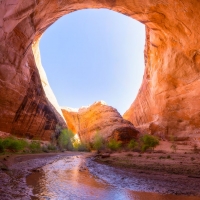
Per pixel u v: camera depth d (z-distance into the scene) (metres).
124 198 4.95
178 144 26.48
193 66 26.42
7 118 21.50
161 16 25.89
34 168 9.91
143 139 25.06
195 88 26.28
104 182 7.19
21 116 24.27
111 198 4.91
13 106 22.38
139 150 25.23
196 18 21.45
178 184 6.88
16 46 21.48
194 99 26.30
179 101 28.84
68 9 25.39
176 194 5.56
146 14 26.77
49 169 10.15
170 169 9.70
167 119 30.53
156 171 9.55
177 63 28.86
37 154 19.45
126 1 24.73
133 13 27.75
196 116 25.88
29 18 20.53
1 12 11.82
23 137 25.05
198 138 24.33
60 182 6.66
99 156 20.30
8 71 20.98
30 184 5.92
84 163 14.08
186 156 15.82
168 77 30.77
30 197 4.42
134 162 12.98
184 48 26.81
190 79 27.08
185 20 23.22
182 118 28.23
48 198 4.47
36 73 28.28
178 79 28.97
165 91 31.47
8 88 21.06
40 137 29.80
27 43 23.12
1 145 15.22
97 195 5.14
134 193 5.59
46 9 21.31
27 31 21.84
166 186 6.59
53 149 28.94
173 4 22.27
